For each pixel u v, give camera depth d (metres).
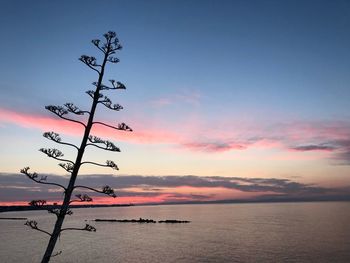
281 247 89.31
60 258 74.69
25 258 73.19
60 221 11.79
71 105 12.09
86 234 127.56
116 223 189.38
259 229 146.62
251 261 70.38
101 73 12.55
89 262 70.25
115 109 12.62
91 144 12.25
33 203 11.76
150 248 89.31
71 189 11.98
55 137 11.76
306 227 152.38
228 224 178.88
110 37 12.80
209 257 75.44
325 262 68.38
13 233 126.38
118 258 74.75
